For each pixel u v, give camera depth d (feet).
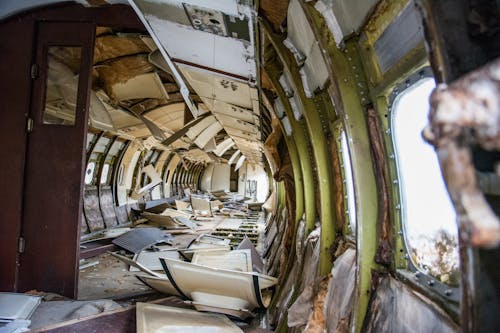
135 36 13.38
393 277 5.16
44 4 11.20
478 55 2.07
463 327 2.15
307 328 8.19
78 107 11.25
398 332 4.43
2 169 11.11
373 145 5.40
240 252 19.79
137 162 40.14
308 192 12.00
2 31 11.34
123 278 17.81
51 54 11.72
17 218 11.07
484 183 1.69
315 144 9.45
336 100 5.72
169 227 34.91
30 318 9.23
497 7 2.08
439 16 2.12
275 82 10.90
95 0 11.61
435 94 1.82
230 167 93.71
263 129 18.21
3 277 10.99
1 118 11.21
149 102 23.54
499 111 1.60
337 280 8.00
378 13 4.43
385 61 4.79
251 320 13.44
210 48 8.59
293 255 14.20
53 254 11.10
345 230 8.78
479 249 2.01
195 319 9.61
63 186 11.18
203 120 22.35
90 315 9.75
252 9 5.98
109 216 32.68
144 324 8.60
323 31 5.42
